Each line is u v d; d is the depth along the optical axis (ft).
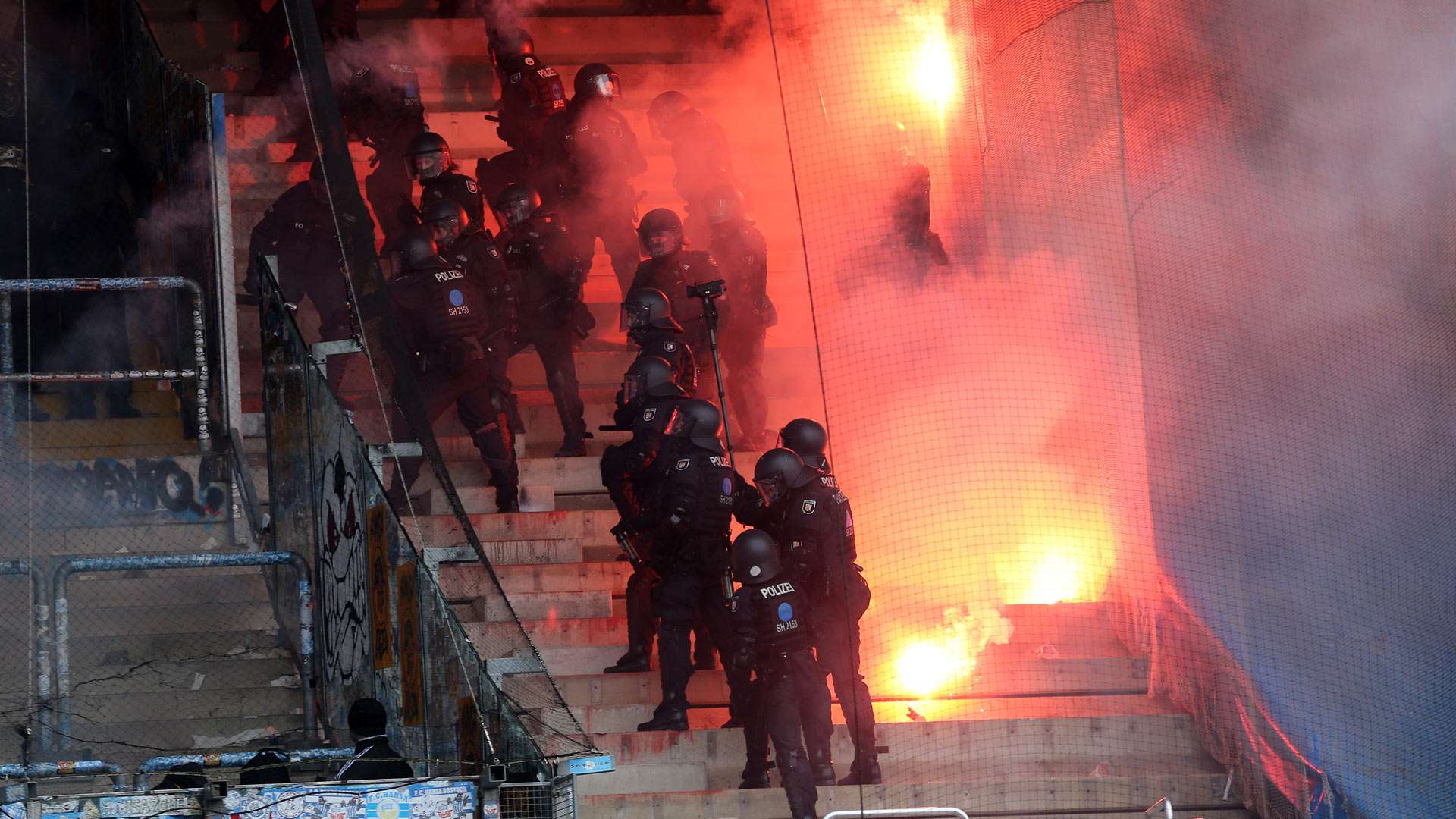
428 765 74.43
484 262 109.19
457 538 81.05
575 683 99.19
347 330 115.96
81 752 81.97
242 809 64.90
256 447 110.73
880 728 99.60
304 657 88.58
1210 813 96.53
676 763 93.81
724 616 93.91
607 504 115.75
